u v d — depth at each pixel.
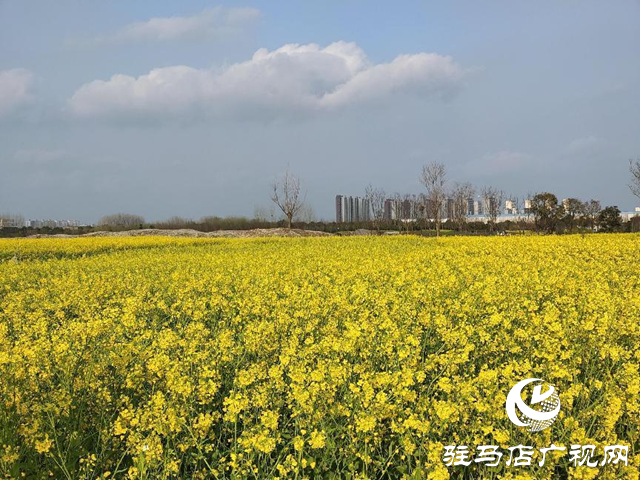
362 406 5.57
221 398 6.70
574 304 11.06
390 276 15.60
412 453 5.02
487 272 16.19
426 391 6.55
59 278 16.09
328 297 11.75
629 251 22.98
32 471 5.02
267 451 4.82
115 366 6.71
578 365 7.70
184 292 12.88
